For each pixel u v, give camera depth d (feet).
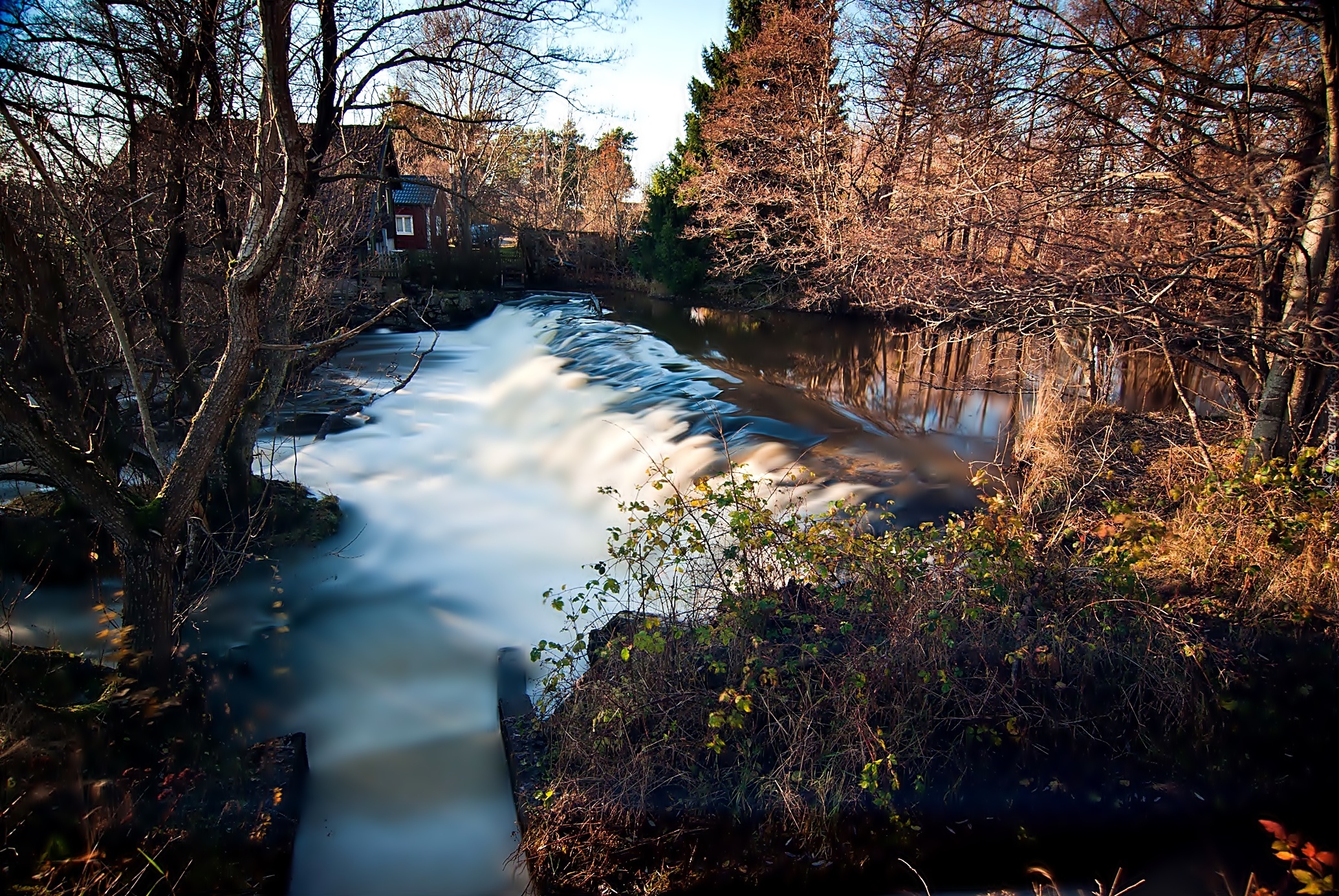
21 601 22.20
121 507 16.02
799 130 76.84
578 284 117.29
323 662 22.77
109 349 23.71
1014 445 35.70
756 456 36.40
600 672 17.49
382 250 110.73
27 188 19.29
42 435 14.83
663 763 15.61
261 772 16.39
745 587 18.26
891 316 71.20
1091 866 14.40
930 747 15.87
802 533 18.85
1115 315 24.98
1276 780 15.46
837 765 15.26
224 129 23.31
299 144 14.55
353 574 28.09
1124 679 16.44
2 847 12.15
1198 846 14.60
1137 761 15.80
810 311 82.43
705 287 99.04
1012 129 30.58
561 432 45.44
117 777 14.11
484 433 46.91
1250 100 26.12
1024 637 16.53
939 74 49.39
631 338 68.28
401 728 20.20
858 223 61.87
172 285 23.18
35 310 17.03
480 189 53.16
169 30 21.24
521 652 23.32
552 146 157.79
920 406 46.88
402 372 62.34
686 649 17.39
